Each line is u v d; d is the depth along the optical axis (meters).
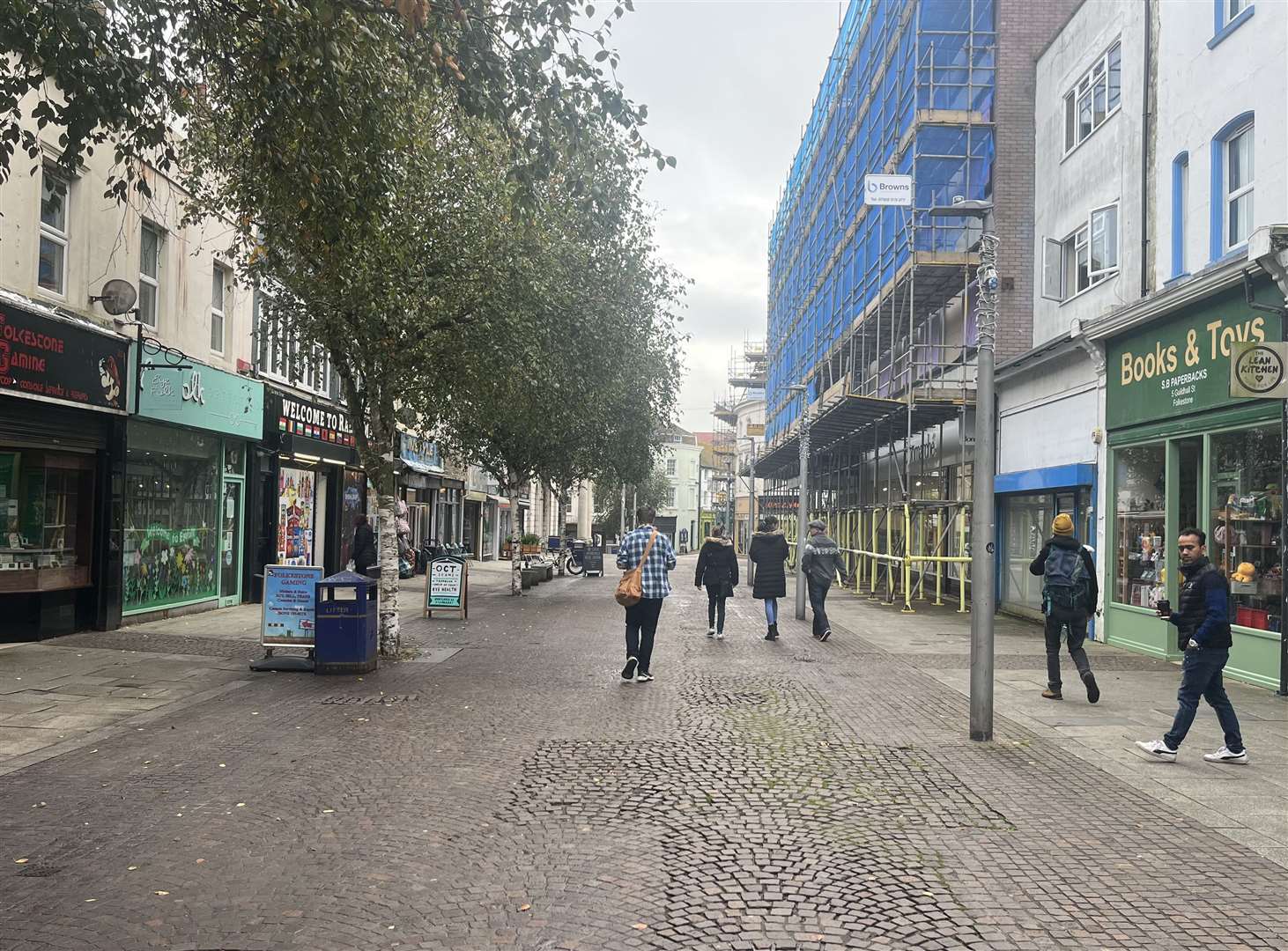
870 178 17.64
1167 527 12.54
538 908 4.26
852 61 26.78
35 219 11.42
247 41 7.61
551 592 25.33
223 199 11.88
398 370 12.29
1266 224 10.97
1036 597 17.31
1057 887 4.62
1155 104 13.78
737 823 5.52
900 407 19.84
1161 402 12.68
